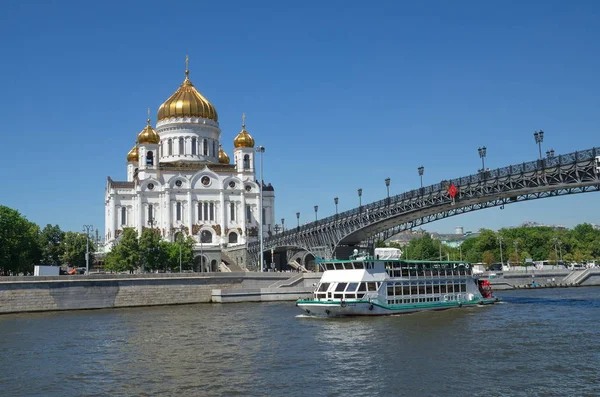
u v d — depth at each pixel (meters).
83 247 159.38
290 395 37.31
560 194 78.19
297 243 137.38
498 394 37.09
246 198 194.12
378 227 112.12
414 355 48.94
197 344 56.03
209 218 187.88
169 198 183.75
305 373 42.97
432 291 83.50
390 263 78.81
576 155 71.31
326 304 74.94
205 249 166.50
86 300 96.88
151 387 39.94
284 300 110.81
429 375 41.88
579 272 157.38
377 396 36.97
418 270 82.19
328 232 121.88
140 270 137.00
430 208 95.00
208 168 193.38
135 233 136.00
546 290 137.12
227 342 56.88
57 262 160.62
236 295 107.56
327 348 52.72
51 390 39.97
